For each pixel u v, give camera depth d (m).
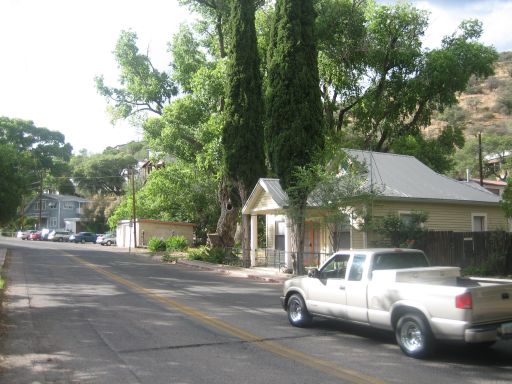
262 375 7.11
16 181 47.56
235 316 12.05
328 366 7.58
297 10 22.64
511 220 28.75
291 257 23.86
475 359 8.02
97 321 11.32
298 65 22.31
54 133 101.62
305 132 22.14
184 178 45.12
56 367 7.57
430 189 25.67
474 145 76.62
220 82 32.56
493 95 123.62
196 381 6.82
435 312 7.80
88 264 28.91
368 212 19.86
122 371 7.34
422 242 21.33
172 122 34.09
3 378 7.02
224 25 35.78
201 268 28.20
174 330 10.34
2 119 96.19
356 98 37.66
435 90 36.34
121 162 101.94
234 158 28.16
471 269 19.81
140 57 40.59
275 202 24.84
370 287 8.93
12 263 28.36
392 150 37.81
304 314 10.55
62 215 95.50
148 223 54.97
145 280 20.50
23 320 11.42
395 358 8.09
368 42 34.97
